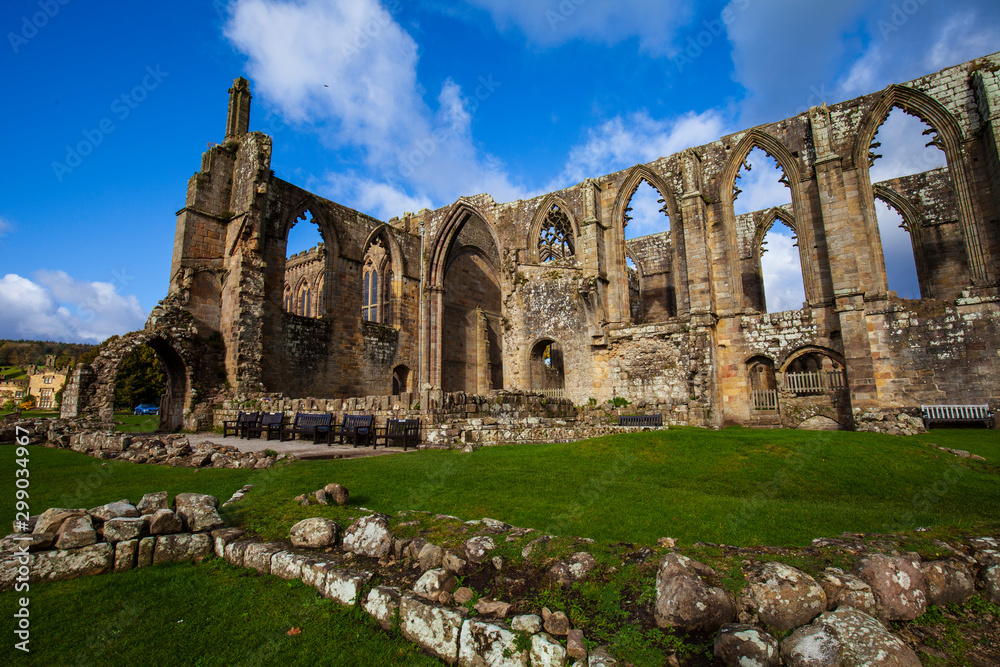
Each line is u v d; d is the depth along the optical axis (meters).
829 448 12.55
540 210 31.70
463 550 4.99
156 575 5.43
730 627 3.59
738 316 23.75
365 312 48.12
